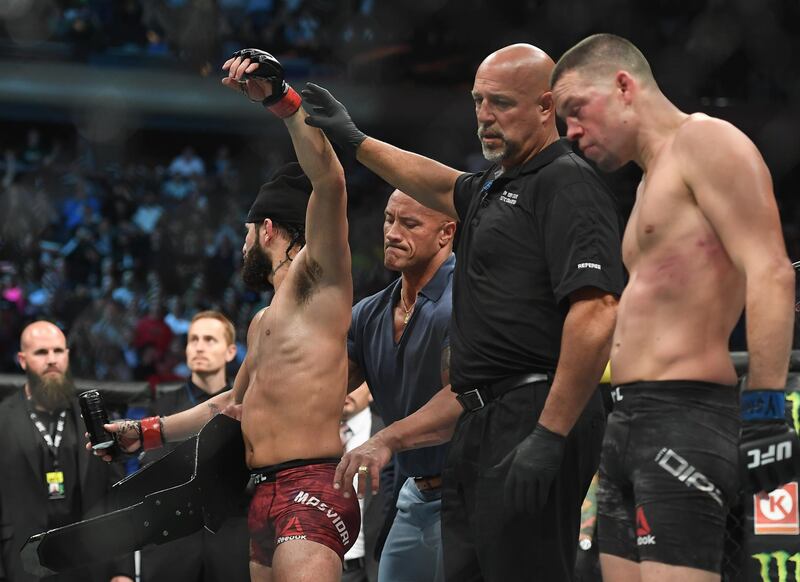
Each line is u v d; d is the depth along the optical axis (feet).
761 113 44.42
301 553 10.94
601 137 9.25
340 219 11.54
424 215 13.17
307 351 11.66
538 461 9.70
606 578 9.11
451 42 51.60
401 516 13.56
